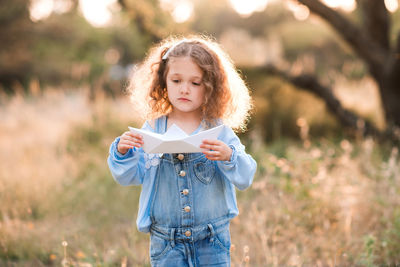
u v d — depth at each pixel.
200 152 1.80
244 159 1.85
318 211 3.57
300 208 3.62
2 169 5.11
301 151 5.59
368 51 6.10
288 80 7.42
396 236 3.07
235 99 2.10
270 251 3.16
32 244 3.43
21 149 6.41
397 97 6.04
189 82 1.87
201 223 1.92
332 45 16.31
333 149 5.55
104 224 3.97
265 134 7.27
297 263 2.77
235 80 2.11
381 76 6.11
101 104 7.84
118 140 1.93
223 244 1.97
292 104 7.45
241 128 2.26
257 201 4.00
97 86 8.61
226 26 23.67
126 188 4.85
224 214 1.98
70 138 6.97
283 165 4.27
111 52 19.92
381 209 3.51
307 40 16.83
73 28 21.11
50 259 3.34
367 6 5.95
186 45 1.92
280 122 7.29
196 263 1.93
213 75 1.94
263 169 4.84
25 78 20.77
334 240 3.18
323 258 3.08
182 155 1.90
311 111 7.42
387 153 5.45
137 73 2.21
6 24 20.42
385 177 3.99
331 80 8.41
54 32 21.17
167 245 1.93
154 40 7.01
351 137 6.75
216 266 1.94
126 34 17.69
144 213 1.96
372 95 7.71
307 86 7.29
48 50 21.42
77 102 8.29
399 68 5.74
